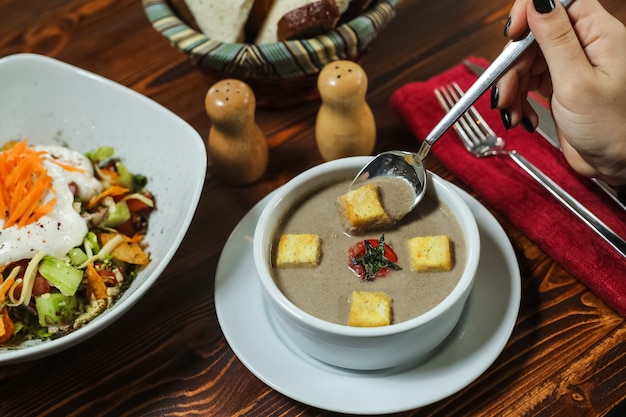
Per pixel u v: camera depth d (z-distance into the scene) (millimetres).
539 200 542
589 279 501
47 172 523
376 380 448
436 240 466
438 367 451
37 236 499
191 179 523
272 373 453
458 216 478
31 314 502
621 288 491
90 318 498
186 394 475
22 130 596
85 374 487
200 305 516
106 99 582
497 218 556
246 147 562
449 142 588
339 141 569
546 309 501
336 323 446
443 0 729
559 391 461
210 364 487
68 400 476
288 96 627
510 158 570
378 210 482
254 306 486
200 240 553
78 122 595
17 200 502
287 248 473
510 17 493
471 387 467
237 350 464
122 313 457
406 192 503
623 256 494
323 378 451
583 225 524
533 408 457
